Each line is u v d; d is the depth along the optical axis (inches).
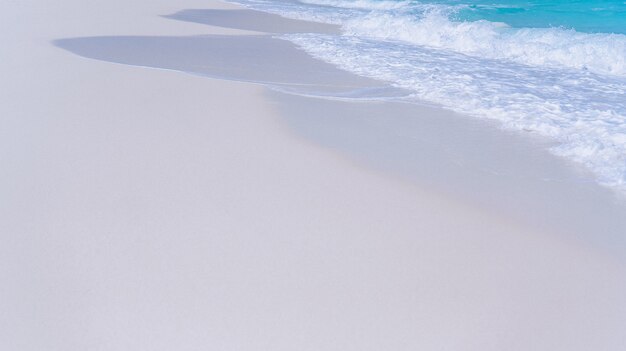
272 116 277.6
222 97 306.2
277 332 125.7
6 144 223.0
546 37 568.7
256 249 156.6
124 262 147.3
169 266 146.6
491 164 234.4
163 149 224.8
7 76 335.6
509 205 195.8
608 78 431.2
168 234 161.6
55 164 205.5
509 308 138.1
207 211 175.9
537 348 125.2
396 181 209.6
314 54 475.8
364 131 267.9
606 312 138.3
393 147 247.8
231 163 215.0
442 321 132.1
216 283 140.9
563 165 235.3
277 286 141.3
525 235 174.6
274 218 174.4
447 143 257.1
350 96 334.6
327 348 121.7
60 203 176.2
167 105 285.4
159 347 119.6
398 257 157.3
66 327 123.8
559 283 149.8
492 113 305.9
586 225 183.5
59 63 373.1
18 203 175.3
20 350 117.2
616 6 866.1
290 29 666.8
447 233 172.6
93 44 475.5
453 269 153.2
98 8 736.3
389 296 139.9
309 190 195.9
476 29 588.7
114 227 163.6
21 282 137.6
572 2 917.2
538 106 321.4
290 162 220.1
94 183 190.9
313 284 142.8
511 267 156.1
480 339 126.9
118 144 227.8
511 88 368.2
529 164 235.6
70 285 137.3
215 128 254.1
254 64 422.9
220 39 545.0
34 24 573.0
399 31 620.1
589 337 129.2
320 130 263.6
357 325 129.2
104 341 120.4
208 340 122.3
